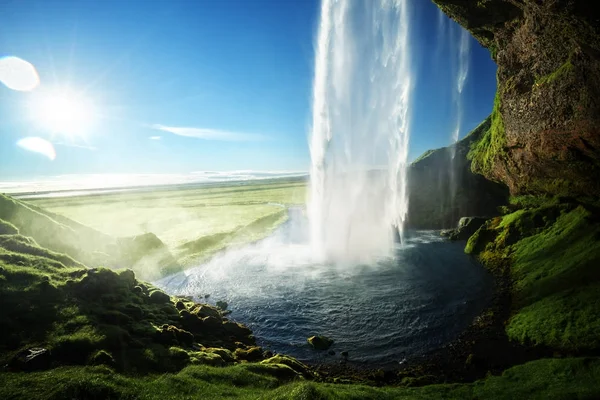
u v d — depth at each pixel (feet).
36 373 64.85
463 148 272.10
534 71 132.46
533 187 179.22
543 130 132.77
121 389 60.23
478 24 138.82
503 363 83.97
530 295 112.78
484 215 240.94
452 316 111.45
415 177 270.05
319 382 77.25
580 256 115.03
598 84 96.48
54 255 118.93
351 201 256.52
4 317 80.33
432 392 69.41
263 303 129.18
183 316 104.83
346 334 105.19
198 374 71.00
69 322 83.41
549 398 58.34
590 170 130.52
